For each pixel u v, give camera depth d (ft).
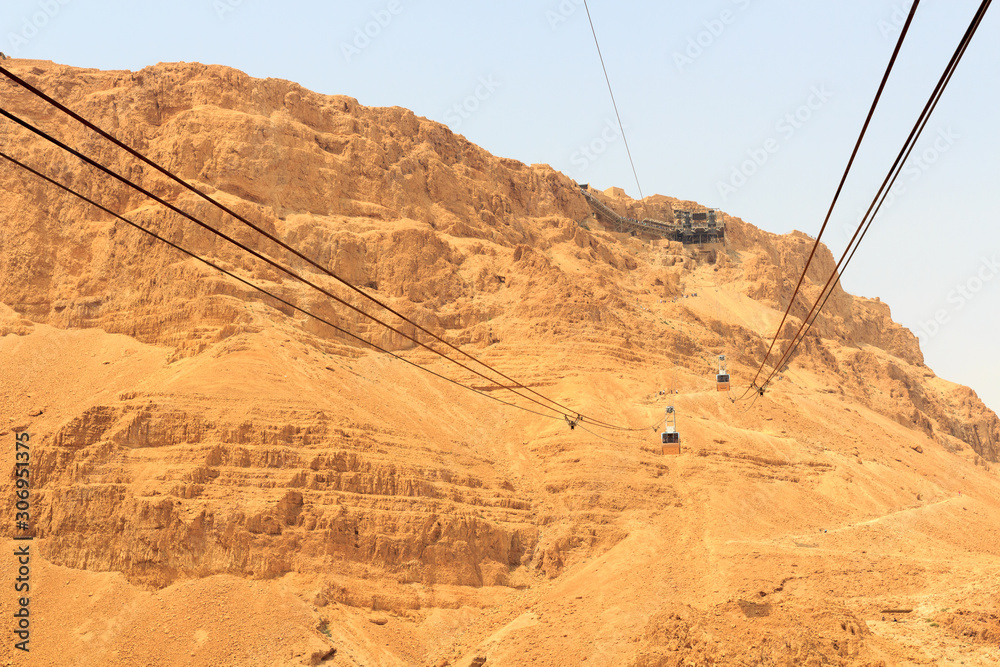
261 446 247.09
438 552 243.81
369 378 335.67
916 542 293.23
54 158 410.93
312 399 273.95
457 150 535.19
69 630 196.65
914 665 177.78
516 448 315.17
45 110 426.92
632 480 293.64
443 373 364.99
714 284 604.49
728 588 230.48
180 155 407.64
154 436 245.04
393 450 269.85
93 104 428.97
